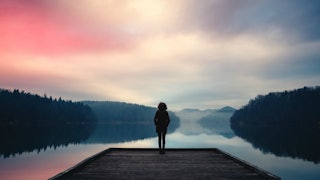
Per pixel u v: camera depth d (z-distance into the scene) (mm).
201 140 90125
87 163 9492
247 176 7594
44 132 115562
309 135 102688
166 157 11578
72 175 7648
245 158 45688
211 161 10414
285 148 60094
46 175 29938
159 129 12570
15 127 147000
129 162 10086
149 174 7863
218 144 71125
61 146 63594
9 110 164375
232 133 140625
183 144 71312
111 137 107500
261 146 64688
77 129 163750
